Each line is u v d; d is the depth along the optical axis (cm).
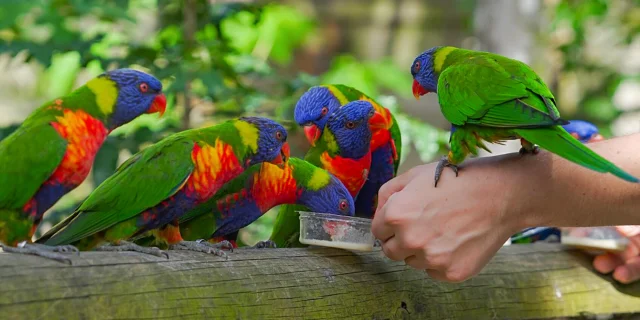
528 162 195
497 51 472
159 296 168
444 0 855
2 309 142
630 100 772
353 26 848
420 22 855
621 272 287
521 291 266
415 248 191
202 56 381
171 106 368
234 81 377
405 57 855
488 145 466
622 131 753
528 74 218
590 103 670
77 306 153
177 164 217
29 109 782
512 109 203
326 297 209
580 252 296
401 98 805
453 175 194
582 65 616
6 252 167
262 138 232
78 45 353
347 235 225
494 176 192
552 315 271
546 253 289
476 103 211
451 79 225
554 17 594
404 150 406
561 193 191
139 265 171
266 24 559
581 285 283
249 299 187
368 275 227
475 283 255
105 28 426
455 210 190
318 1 842
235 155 228
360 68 555
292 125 367
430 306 239
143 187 214
